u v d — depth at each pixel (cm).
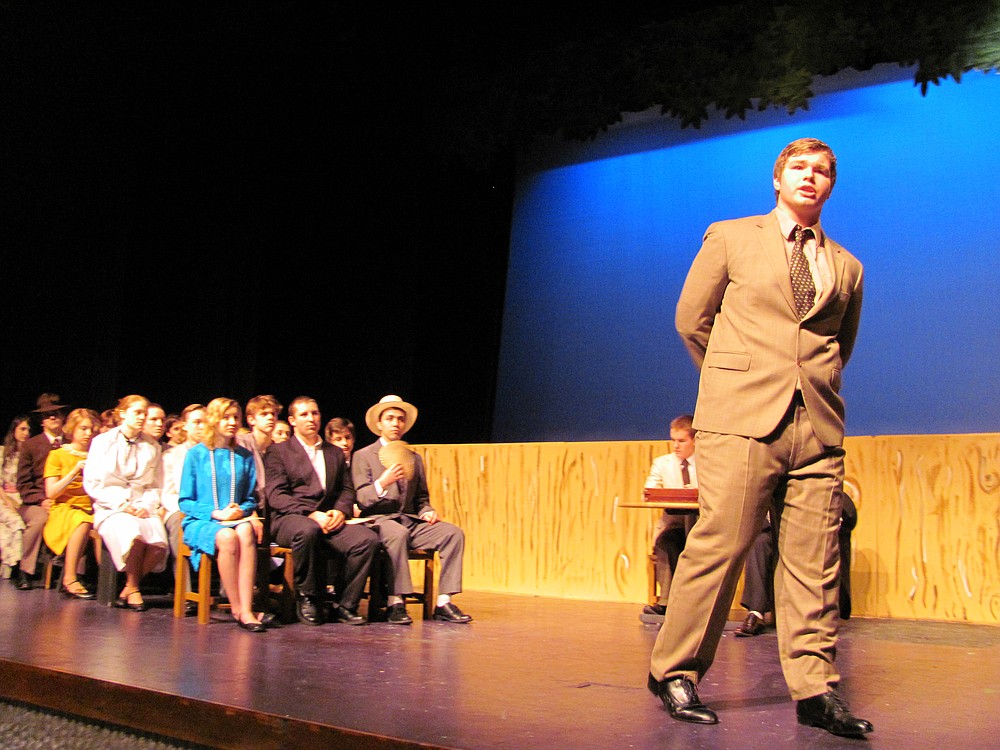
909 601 441
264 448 448
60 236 692
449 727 200
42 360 702
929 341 605
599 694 240
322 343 745
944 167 609
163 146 702
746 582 387
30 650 303
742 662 306
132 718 242
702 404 223
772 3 592
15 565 550
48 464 504
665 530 431
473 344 765
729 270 225
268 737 211
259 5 629
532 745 186
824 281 219
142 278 712
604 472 531
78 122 669
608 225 726
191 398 715
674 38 620
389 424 429
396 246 742
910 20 555
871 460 456
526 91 676
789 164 223
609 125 715
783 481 218
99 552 451
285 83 693
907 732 202
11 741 275
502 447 567
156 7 618
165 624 381
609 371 714
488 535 567
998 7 536
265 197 718
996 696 247
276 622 393
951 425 596
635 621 412
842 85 643
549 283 749
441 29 668
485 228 771
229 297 713
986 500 431
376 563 407
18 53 618
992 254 591
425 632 368
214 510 400
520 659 299
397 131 731
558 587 538
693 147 694
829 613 211
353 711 215
